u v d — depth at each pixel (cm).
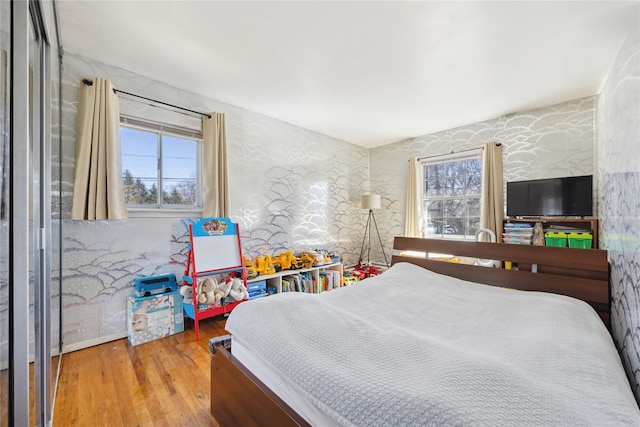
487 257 215
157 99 261
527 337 117
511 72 245
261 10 172
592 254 174
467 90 281
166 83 266
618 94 197
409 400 76
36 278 124
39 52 131
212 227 279
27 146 93
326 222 436
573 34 191
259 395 112
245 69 242
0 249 84
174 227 271
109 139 221
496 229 345
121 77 240
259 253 343
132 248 245
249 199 334
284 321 129
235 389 129
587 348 104
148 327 237
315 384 91
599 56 216
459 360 93
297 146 391
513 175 344
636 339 126
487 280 211
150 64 234
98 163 218
